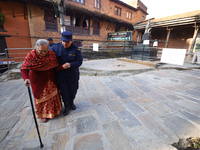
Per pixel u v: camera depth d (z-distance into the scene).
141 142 1.53
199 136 1.61
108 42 15.95
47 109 1.95
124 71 4.93
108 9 14.87
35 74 1.71
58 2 4.66
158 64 6.16
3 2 8.41
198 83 3.78
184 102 2.55
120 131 1.74
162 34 13.84
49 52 1.71
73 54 1.86
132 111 2.25
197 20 8.75
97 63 6.88
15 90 3.59
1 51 8.85
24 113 2.33
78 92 3.22
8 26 8.84
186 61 7.50
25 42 9.80
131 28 19.05
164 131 1.71
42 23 10.14
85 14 12.18
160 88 3.38
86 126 1.88
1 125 1.96
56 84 2.01
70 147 1.49
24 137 1.69
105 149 1.45
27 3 9.07
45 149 1.47
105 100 2.74
